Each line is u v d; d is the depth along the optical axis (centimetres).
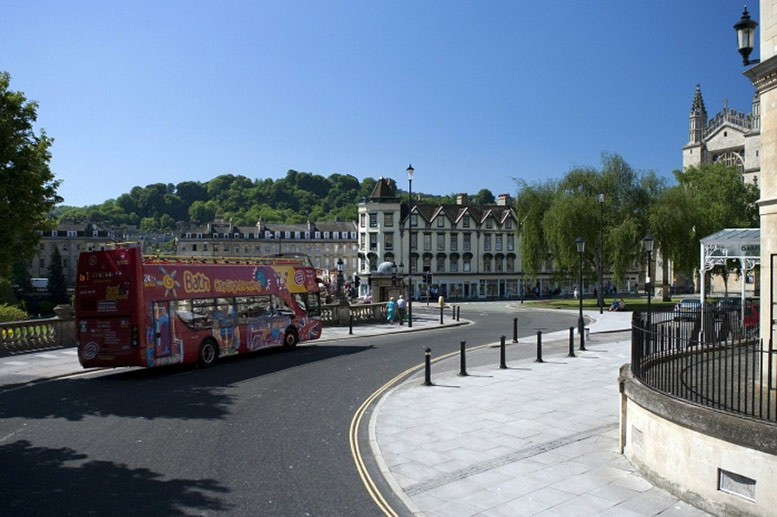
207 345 1825
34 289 9356
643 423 840
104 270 1631
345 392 1432
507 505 733
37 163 1931
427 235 8094
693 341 1079
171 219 18862
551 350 2192
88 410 1234
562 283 5341
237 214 17688
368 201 8056
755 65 1030
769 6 1041
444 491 782
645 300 5741
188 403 1305
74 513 693
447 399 1335
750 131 6750
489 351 2181
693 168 6512
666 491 772
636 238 4853
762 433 648
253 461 901
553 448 963
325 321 3291
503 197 9006
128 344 1599
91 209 19038
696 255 4891
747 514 662
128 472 841
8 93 1881
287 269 2255
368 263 7981
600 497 756
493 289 8425
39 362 1927
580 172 5141
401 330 3033
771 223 1017
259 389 1469
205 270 1842
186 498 746
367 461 907
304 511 713
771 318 962
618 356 2002
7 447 962
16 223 1798
